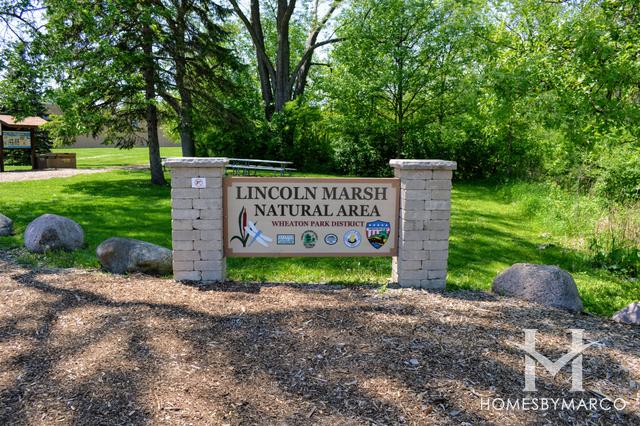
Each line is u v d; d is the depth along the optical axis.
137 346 3.55
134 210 9.93
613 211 9.07
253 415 2.79
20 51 10.32
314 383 3.12
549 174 14.60
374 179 5.29
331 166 20.61
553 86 6.93
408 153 19.95
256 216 5.29
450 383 3.15
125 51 12.55
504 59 8.84
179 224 5.14
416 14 18.11
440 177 5.15
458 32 17.44
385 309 4.42
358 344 3.65
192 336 3.74
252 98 20.95
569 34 6.93
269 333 3.82
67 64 11.47
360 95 18.95
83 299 4.51
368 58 19.14
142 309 4.26
